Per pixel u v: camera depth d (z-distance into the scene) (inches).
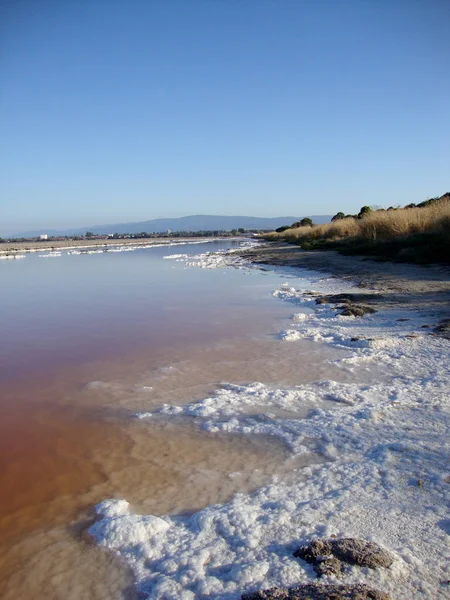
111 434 179.9
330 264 775.7
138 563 109.3
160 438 174.4
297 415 189.3
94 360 281.3
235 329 348.5
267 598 88.8
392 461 145.5
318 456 155.3
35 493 142.7
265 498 130.5
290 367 252.7
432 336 285.9
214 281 666.2
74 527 125.9
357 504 124.3
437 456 146.0
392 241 857.5
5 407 211.8
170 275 776.9
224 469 150.1
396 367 239.1
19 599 101.7
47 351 305.6
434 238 726.5
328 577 95.6
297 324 355.6
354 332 313.7
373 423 174.6
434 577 95.4
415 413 180.2
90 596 101.3
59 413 202.8
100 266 1025.5
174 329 355.3
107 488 143.0
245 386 223.9
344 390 211.3
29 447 172.1
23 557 115.0
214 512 123.4
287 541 110.5
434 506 120.6
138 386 232.7
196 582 99.4
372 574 96.0
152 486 142.6
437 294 415.8
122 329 362.0
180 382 236.4
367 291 467.2
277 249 1353.3
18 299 543.2
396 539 108.7
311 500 128.0
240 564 103.7
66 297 546.6
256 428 177.3
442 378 215.8
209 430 178.4
